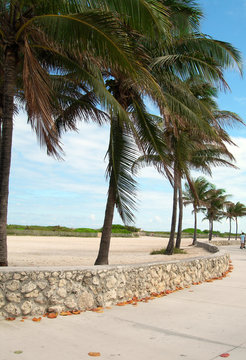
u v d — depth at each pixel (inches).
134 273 247.8
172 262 295.0
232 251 980.6
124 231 2089.1
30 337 155.0
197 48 370.6
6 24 262.1
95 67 289.6
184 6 360.2
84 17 223.3
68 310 201.5
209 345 153.4
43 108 249.3
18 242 1001.5
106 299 222.2
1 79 322.3
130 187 346.3
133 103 378.3
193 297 262.8
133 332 169.0
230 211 2181.3
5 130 267.6
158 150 343.3
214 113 623.8
